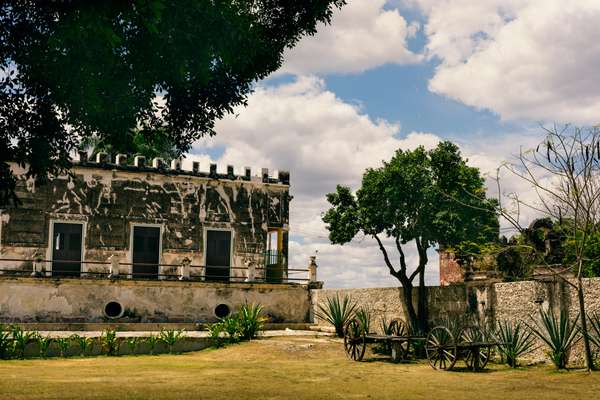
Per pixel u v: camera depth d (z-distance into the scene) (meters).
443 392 13.12
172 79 10.87
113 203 31.06
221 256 32.75
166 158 38.62
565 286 17.88
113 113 10.41
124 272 30.83
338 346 23.06
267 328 29.62
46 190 29.92
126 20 8.68
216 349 23.62
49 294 27.55
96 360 20.20
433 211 23.42
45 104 10.20
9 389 12.30
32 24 9.58
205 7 9.51
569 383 14.19
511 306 19.83
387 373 16.77
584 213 16.92
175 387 13.16
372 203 24.17
